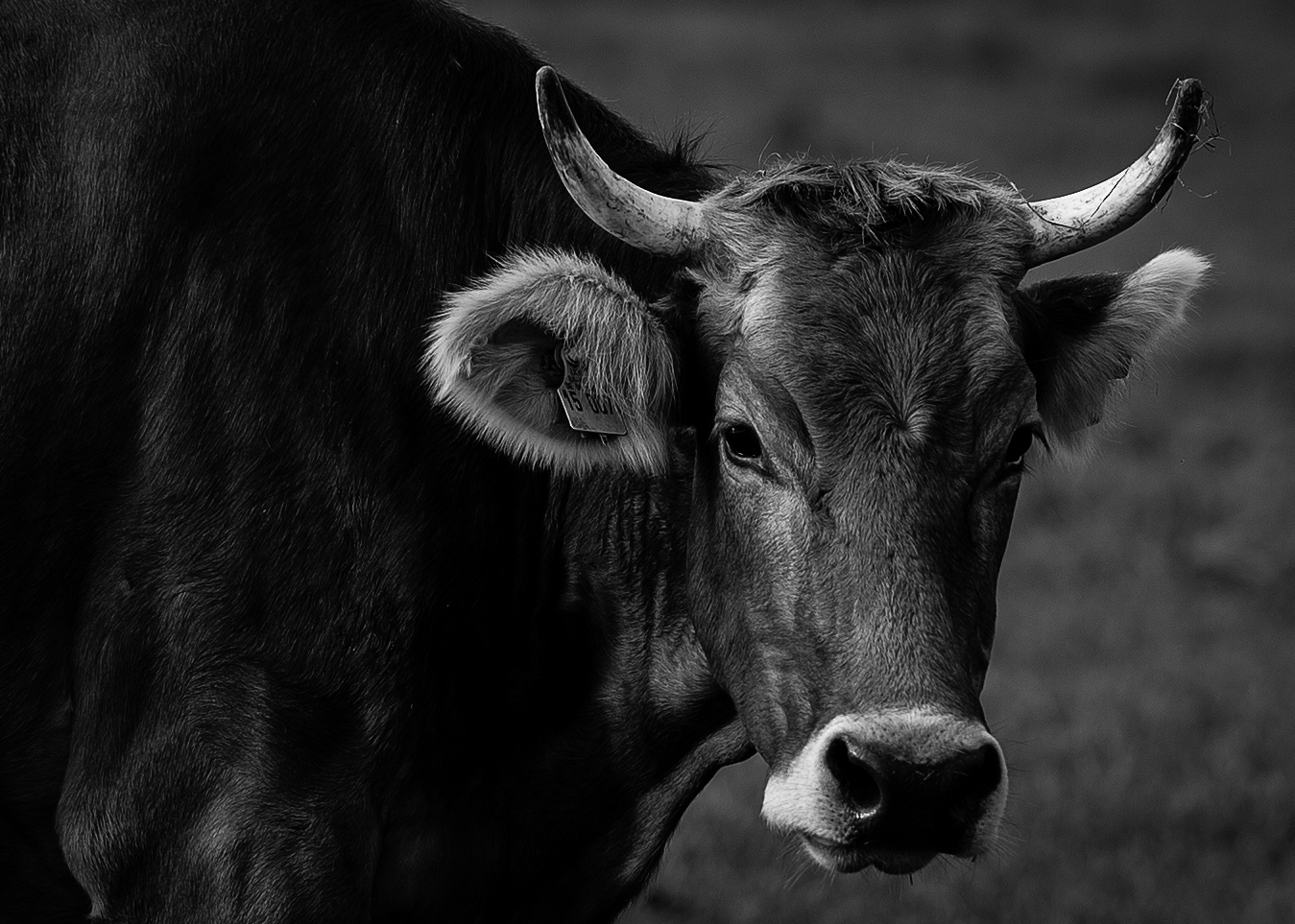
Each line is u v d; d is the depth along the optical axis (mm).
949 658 8984
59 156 10273
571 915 11594
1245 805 18562
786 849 11352
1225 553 27078
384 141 10641
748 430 9695
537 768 11094
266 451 10109
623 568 11000
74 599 10234
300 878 9922
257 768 9945
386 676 10203
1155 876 16844
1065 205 10445
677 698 11086
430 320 10555
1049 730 20406
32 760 10438
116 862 10062
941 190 10125
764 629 9562
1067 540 28125
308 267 10305
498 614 10727
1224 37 124812
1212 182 71000
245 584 10023
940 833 8789
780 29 106188
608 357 9812
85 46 10430
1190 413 36406
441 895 10758
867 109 77500
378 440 10289
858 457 9367
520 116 11250
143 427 10125
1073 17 132625
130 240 10188
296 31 10641
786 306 9719
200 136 10305
